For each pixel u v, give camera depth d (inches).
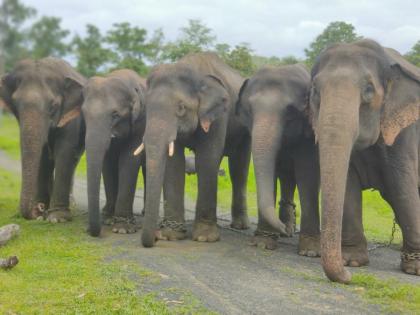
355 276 267.6
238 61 992.9
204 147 375.6
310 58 858.8
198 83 361.7
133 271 275.7
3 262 268.4
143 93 420.8
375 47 286.4
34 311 216.5
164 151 339.6
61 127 425.4
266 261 309.6
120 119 391.2
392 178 304.7
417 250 300.7
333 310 226.8
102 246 332.2
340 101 261.9
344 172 251.8
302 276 276.2
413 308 228.5
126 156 399.5
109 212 429.4
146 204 332.5
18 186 649.0
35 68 418.0
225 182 684.1
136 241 353.4
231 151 427.2
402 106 287.0
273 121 330.6
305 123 342.6
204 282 262.4
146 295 237.9
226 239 378.3
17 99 409.1
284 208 421.1
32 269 273.3
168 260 301.9
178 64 362.3
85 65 1780.3
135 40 1800.0
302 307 229.8
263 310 226.1
